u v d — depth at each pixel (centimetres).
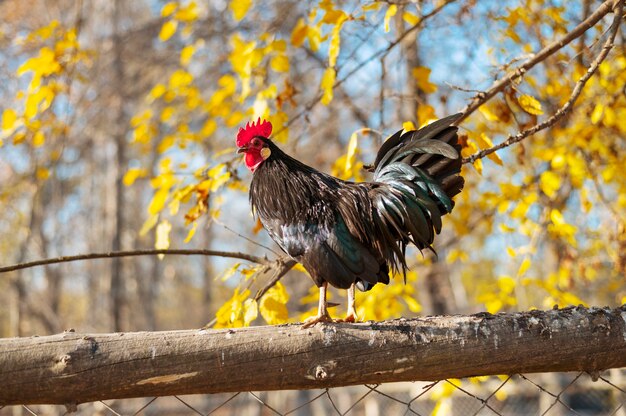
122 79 1383
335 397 1773
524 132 452
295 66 1028
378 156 432
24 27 1277
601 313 332
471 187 770
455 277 1906
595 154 655
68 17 1462
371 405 1545
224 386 303
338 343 311
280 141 553
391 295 606
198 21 1007
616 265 645
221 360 300
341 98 962
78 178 2134
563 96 578
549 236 735
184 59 624
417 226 400
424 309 1182
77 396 290
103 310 1909
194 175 533
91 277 2255
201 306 3134
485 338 320
